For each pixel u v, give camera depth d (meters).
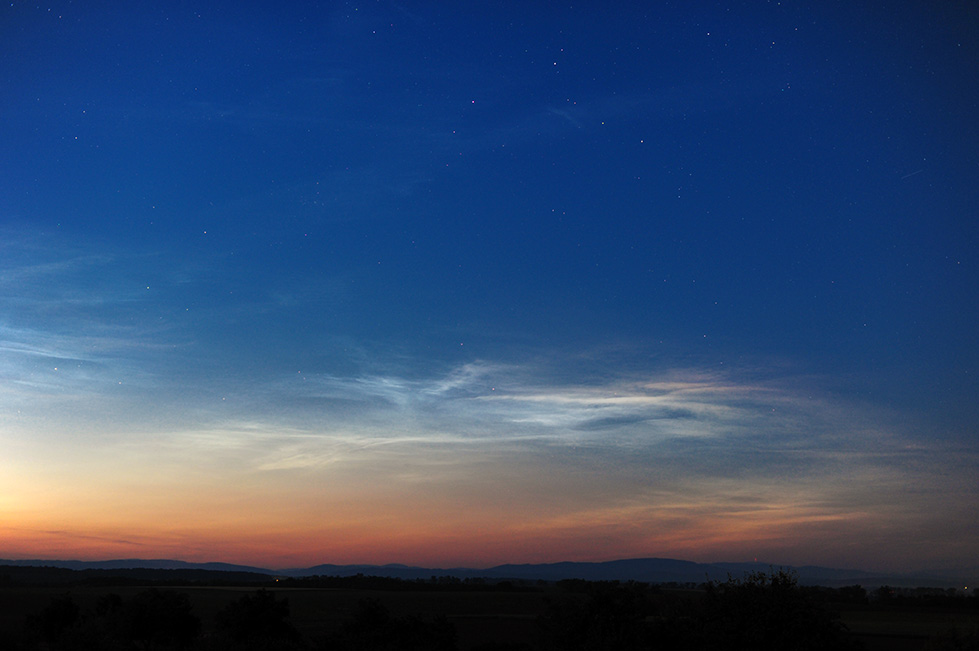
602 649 24.31
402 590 136.62
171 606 47.53
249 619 48.16
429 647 38.66
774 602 23.92
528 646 53.75
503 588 143.88
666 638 24.64
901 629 75.31
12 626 70.38
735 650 23.48
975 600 115.19
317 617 89.69
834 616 23.91
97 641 36.59
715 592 25.23
